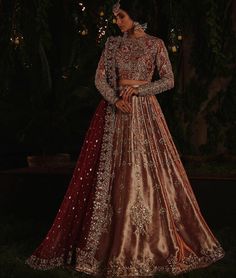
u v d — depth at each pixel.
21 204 7.22
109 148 4.24
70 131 9.48
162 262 4.09
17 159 11.41
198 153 8.68
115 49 4.43
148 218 4.13
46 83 9.26
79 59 9.22
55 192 7.11
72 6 9.16
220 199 6.61
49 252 4.25
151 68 4.46
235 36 8.41
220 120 8.66
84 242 4.09
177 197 4.29
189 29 8.49
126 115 4.30
